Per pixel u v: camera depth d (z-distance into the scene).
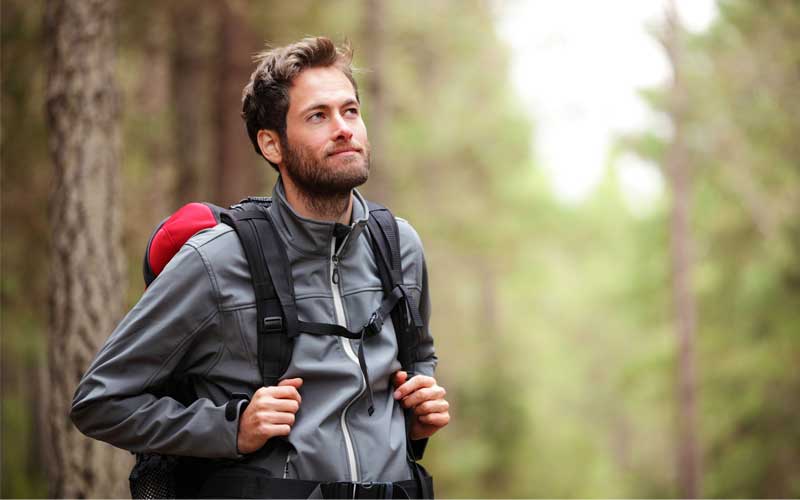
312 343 2.62
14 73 8.81
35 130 9.05
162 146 11.30
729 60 17.47
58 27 5.72
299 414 2.59
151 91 11.45
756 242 17.94
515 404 26.97
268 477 2.51
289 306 2.61
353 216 2.85
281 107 2.72
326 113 2.70
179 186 11.87
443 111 19.75
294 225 2.71
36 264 9.84
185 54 11.40
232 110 10.76
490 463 25.25
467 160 21.27
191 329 2.59
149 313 2.59
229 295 2.60
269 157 2.81
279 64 2.74
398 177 20.08
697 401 19.19
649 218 22.53
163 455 2.78
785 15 16.53
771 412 17.80
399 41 15.20
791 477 17.64
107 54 5.82
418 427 2.88
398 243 2.92
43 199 9.52
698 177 19.50
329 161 2.67
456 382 26.80
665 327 22.36
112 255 5.71
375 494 2.53
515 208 26.52
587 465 31.67
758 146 17.47
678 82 18.94
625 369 23.28
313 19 11.03
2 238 9.67
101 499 5.41
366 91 12.30
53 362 5.52
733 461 18.25
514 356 29.45
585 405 39.62
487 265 27.77
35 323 10.29
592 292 40.00
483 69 18.16
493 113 20.77
